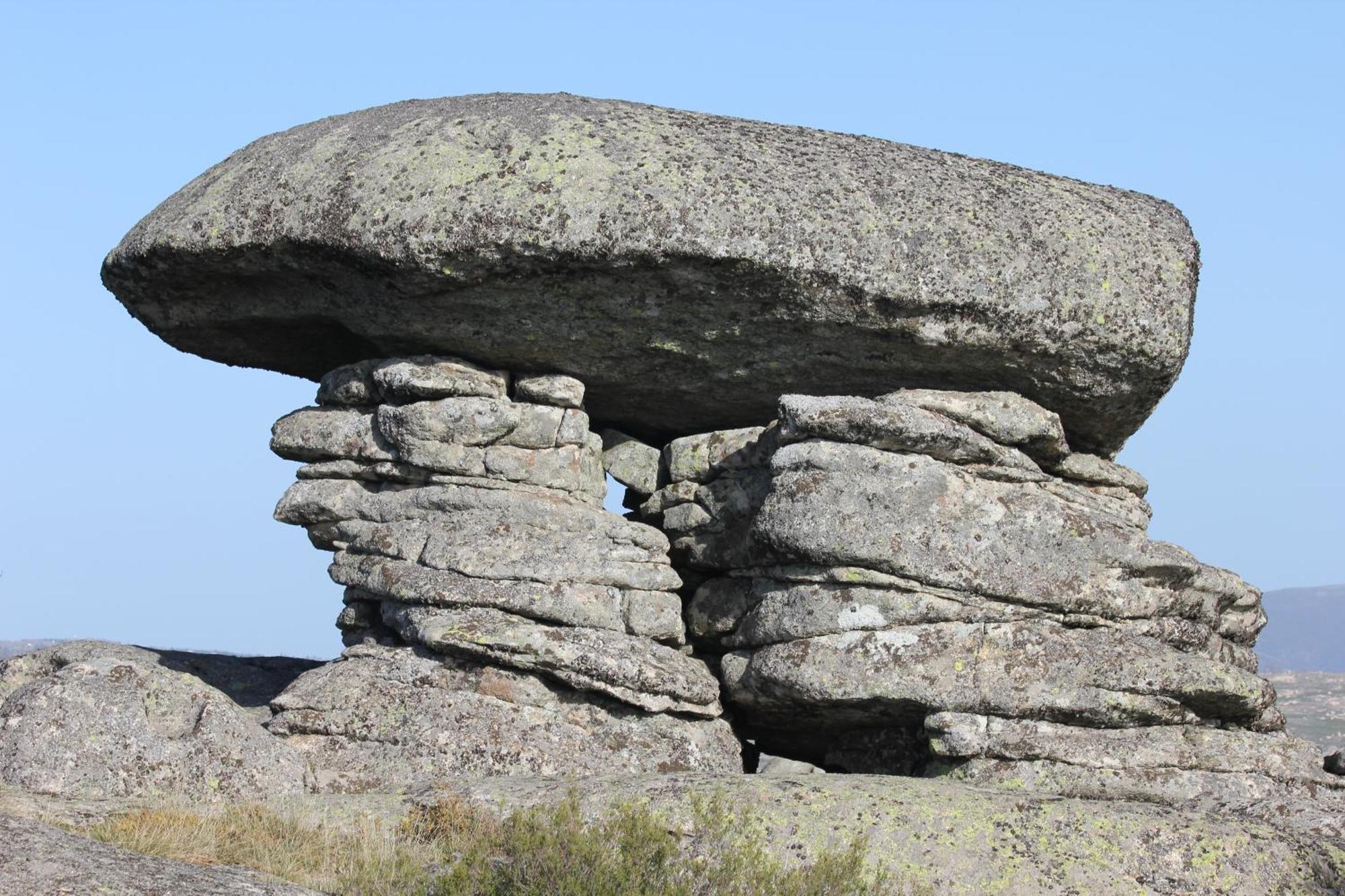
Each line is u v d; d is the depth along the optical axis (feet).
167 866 83.35
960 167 130.41
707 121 129.49
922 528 118.73
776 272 119.03
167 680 112.37
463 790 105.29
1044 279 123.13
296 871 89.15
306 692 119.24
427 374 125.70
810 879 89.45
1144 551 121.39
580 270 119.44
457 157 120.98
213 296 129.39
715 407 135.54
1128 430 134.92
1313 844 98.22
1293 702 374.02
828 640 118.62
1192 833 97.55
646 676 120.06
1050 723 116.88
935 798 100.27
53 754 104.73
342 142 126.00
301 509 130.72
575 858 87.30
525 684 119.65
